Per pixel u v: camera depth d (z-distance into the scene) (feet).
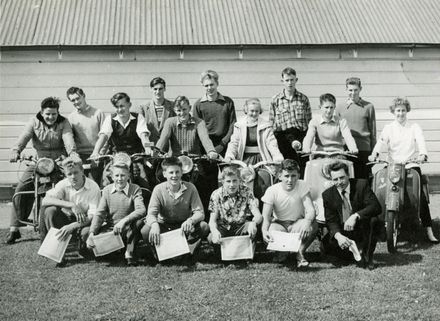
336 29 38.47
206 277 19.81
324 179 23.20
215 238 20.90
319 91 38.34
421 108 38.88
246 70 37.93
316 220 21.95
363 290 18.38
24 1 39.91
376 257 22.29
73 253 23.30
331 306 17.04
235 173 21.39
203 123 24.73
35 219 24.16
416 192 24.04
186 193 21.80
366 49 38.24
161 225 21.99
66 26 37.65
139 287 18.86
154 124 27.30
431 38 37.86
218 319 16.15
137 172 23.94
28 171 25.43
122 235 21.44
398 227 24.12
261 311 16.65
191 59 37.63
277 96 28.99
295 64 38.14
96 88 37.35
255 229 20.97
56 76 37.14
